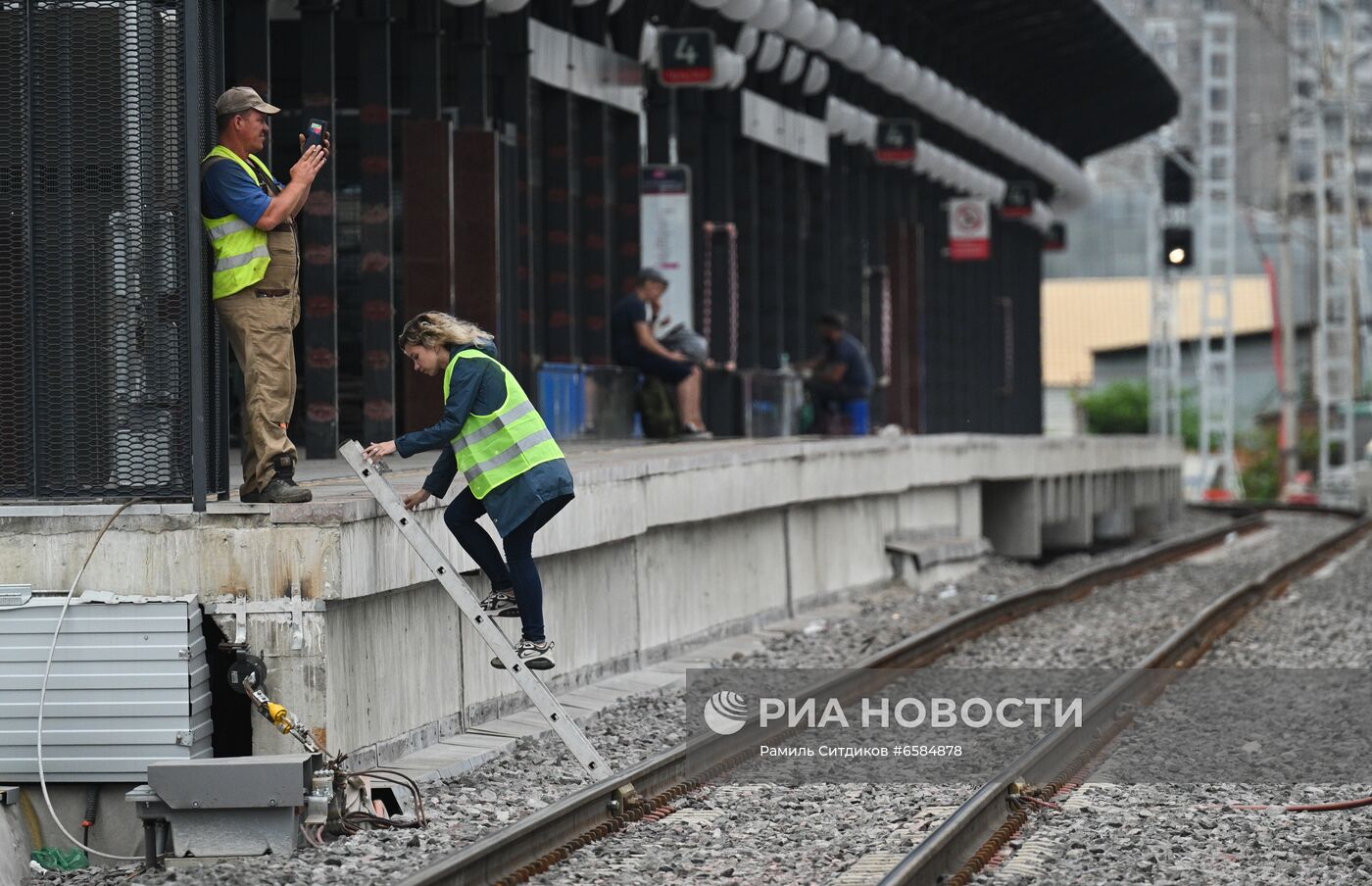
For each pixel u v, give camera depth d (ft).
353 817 102.17
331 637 108.88
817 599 216.33
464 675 131.64
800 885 89.30
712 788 114.11
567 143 252.21
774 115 318.04
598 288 264.31
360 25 199.62
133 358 108.68
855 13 326.24
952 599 231.50
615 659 159.63
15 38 108.99
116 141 108.58
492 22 232.73
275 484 109.19
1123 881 90.89
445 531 123.85
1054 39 400.67
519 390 111.65
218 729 112.37
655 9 277.44
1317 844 99.19
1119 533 389.60
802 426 317.01
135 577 107.04
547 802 109.09
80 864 105.60
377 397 200.54
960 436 271.28
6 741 106.11
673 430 245.45
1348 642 189.06
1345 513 472.03
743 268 310.04
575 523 144.56
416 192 208.03
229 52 174.50
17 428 109.09
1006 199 449.48
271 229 109.19
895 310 384.06
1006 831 99.91
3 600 106.22
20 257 109.29
